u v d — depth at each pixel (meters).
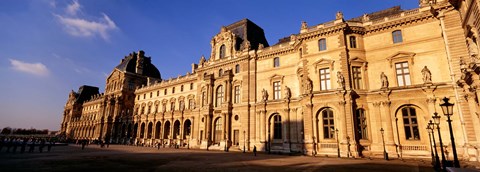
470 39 30.09
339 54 40.22
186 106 76.69
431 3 35.78
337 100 38.44
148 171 22.08
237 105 56.50
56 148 58.88
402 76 37.59
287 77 50.78
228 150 53.00
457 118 32.22
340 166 26.05
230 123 56.97
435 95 34.06
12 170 21.91
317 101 40.34
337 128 38.03
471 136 30.19
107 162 29.14
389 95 37.03
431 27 36.66
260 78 54.81
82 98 144.38
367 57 40.56
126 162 29.20
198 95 66.50
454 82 32.53
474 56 25.84
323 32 42.09
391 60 38.50
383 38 40.03
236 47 61.44
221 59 62.78
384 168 24.59
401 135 35.53
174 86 83.00
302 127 45.72
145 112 92.50
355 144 35.84
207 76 63.16
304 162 29.86
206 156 38.44
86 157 35.47
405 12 38.91
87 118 123.88
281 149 47.75
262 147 50.09
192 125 66.81
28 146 63.97
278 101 50.00
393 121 36.12
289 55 51.59
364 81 39.41
